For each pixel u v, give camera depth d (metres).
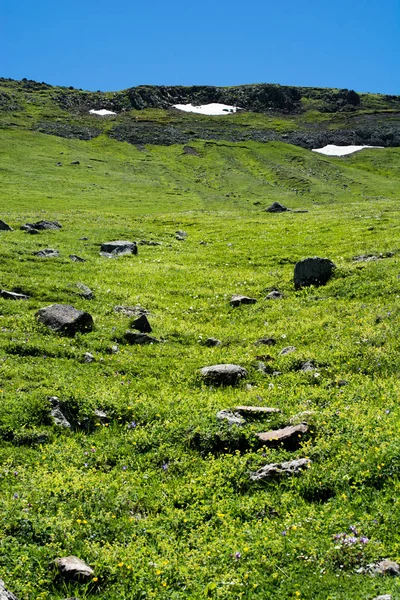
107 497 11.57
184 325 26.11
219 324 27.09
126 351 21.83
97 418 15.59
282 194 110.25
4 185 89.69
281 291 31.41
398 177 143.88
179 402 16.69
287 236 48.03
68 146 142.75
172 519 10.88
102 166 125.19
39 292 27.84
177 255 42.84
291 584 8.55
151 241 47.66
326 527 9.88
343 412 14.47
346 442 12.84
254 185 119.38
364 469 11.46
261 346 22.89
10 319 22.98
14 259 34.78
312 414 14.55
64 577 9.01
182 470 13.07
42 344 20.67
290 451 13.19
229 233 52.50
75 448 13.98
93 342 21.97
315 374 18.64
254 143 167.62
